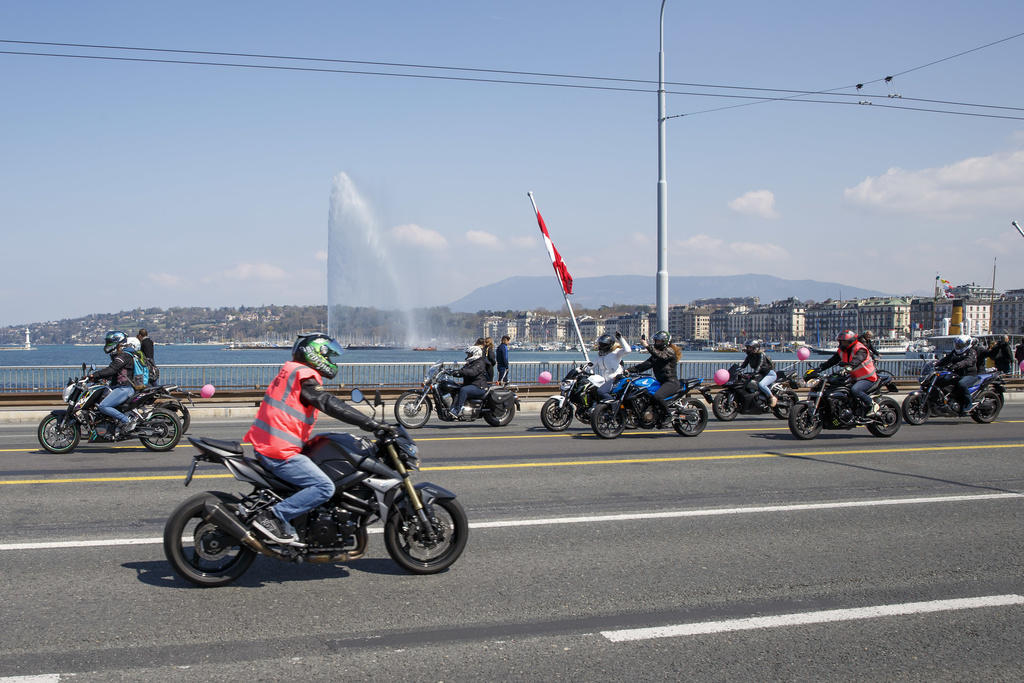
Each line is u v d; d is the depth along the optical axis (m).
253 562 6.21
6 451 12.48
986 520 7.84
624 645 4.67
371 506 5.86
